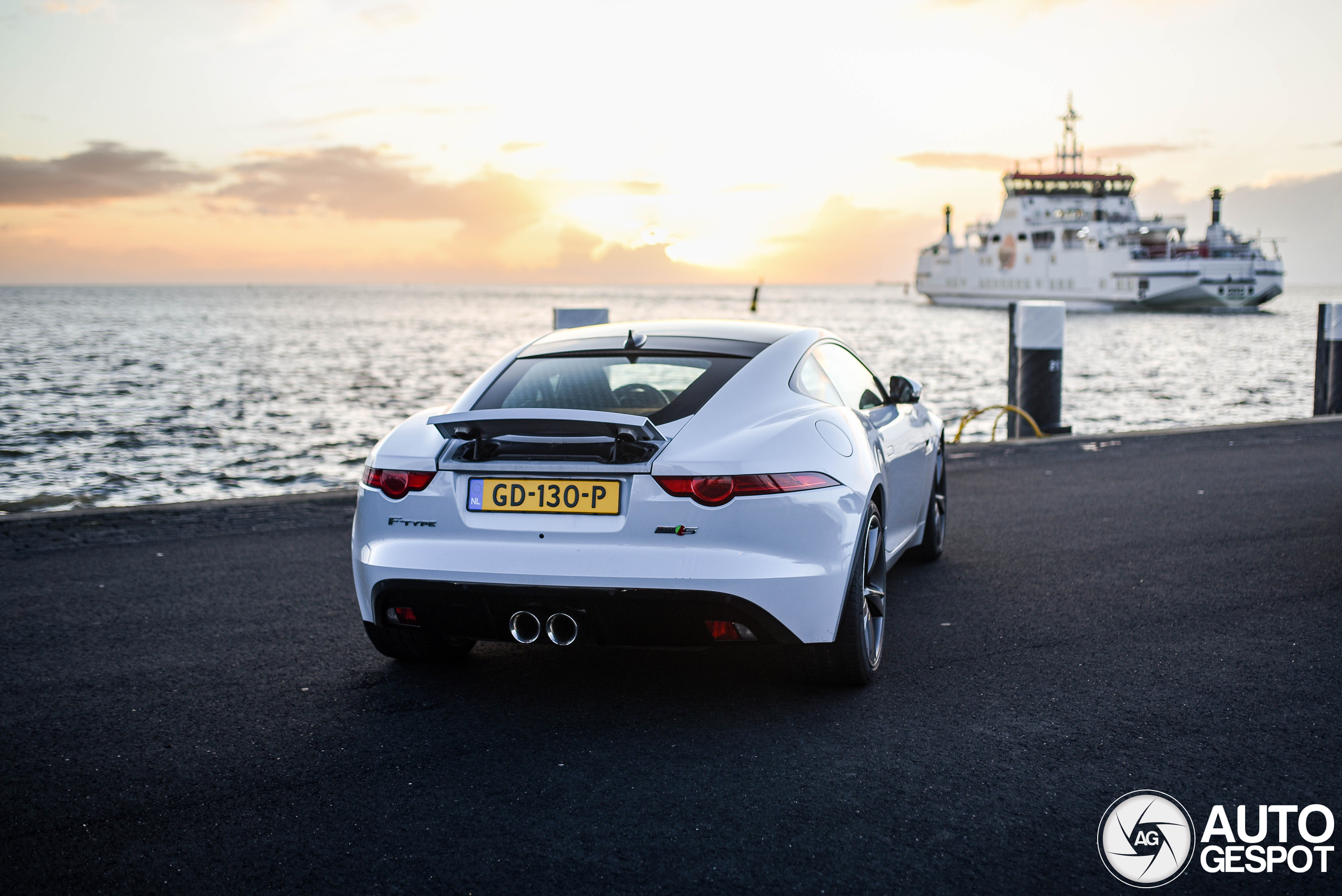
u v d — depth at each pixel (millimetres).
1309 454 8469
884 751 2635
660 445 2742
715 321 3744
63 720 2930
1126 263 83812
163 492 12117
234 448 15719
